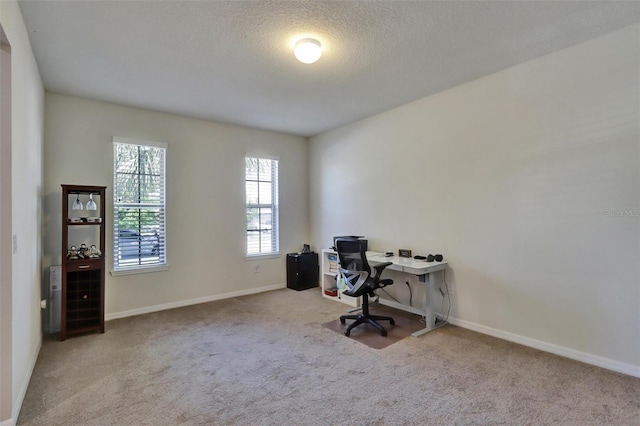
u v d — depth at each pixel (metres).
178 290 4.34
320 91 3.58
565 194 2.75
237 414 2.01
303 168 5.66
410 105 3.98
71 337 3.24
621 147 2.48
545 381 2.36
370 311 4.10
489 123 3.23
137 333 3.36
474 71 3.14
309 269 5.33
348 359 2.76
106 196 3.82
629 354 2.45
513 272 3.08
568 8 2.19
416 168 3.94
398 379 2.41
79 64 2.90
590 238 2.63
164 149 4.25
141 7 2.11
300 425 1.90
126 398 2.18
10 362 1.89
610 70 2.51
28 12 2.15
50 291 3.35
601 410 2.01
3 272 1.89
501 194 3.16
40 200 3.19
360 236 4.70
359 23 2.33
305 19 2.27
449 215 3.60
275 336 3.28
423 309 3.93
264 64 2.93
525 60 2.94
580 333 2.68
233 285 4.86
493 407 2.05
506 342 3.08
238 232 4.91
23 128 2.28
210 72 3.09
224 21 2.28
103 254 3.38
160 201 4.25
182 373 2.52
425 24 2.35
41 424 1.91
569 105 2.72
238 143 4.93
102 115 3.81
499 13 2.24
